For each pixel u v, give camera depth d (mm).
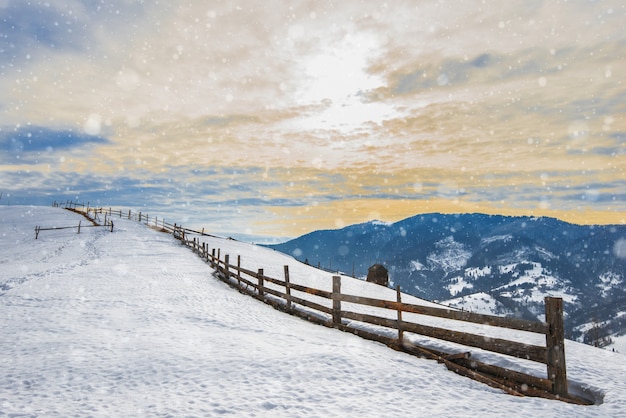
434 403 4797
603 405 4789
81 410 4477
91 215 64500
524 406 4762
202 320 9875
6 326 8898
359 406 4617
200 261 27812
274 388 5121
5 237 44062
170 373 5715
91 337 7898
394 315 12719
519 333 10234
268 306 13047
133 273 20016
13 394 4980
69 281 16969
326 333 8852
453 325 11203
